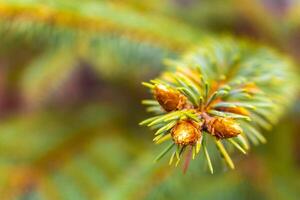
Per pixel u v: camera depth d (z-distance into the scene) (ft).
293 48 1.40
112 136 1.36
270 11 1.55
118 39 0.99
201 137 0.55
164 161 1.00
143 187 1.01
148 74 1.49
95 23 0.96
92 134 1.37
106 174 1.21
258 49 0.89
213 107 0.60
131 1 1.16
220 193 1.25
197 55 0.82
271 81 0.79
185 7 1.47
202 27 1.43
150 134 1.40
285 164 1.29
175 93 0.57
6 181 1.18
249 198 1.25
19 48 1.50
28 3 0.90
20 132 1.37
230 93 0.65
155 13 1.25
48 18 0.92
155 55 1.02
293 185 1.26
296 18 1.41
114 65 1.42
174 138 0.54
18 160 1.25
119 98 1.58
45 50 1.54
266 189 1.25
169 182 1.01
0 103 2.07
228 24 1.48
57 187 1.18
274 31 1.42
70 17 0.93
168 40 1.01
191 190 1.21
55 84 1.56
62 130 1.38
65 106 1.60
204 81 0.60
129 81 1.55
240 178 1.27
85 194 1.15
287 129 1.31
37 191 1.17
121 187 1.02
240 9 1.46
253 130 0.68
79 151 1.29
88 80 1.80
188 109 0.57
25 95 1.64
